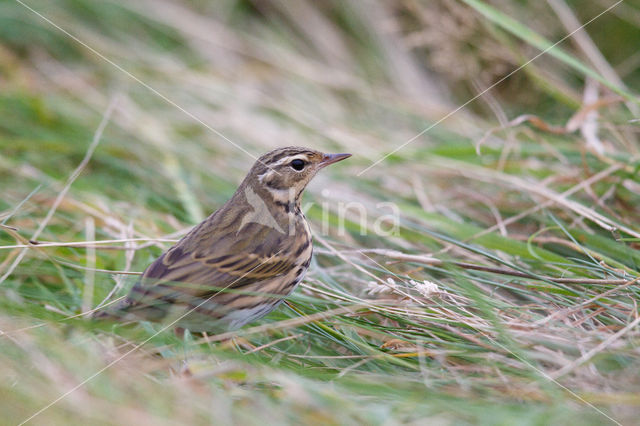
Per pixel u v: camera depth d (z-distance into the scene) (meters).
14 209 11.45
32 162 13.85
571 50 16.23
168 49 18.17
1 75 16.50
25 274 10.62
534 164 13.59
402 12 18.03
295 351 9.79
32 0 17.59
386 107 16.48
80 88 16.20
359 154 14.53
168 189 13.49
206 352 8.95
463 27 16.03
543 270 10.92
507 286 9.99
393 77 17.38
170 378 8.62
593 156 12.98
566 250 11.84
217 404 7.84
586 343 8.76
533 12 16.39
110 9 18.16
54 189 12.81
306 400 7.83
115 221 11.82
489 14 12.20
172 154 14.29
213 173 14.07
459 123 15.78
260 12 19.33
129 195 13.22
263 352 9.59
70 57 17.44
